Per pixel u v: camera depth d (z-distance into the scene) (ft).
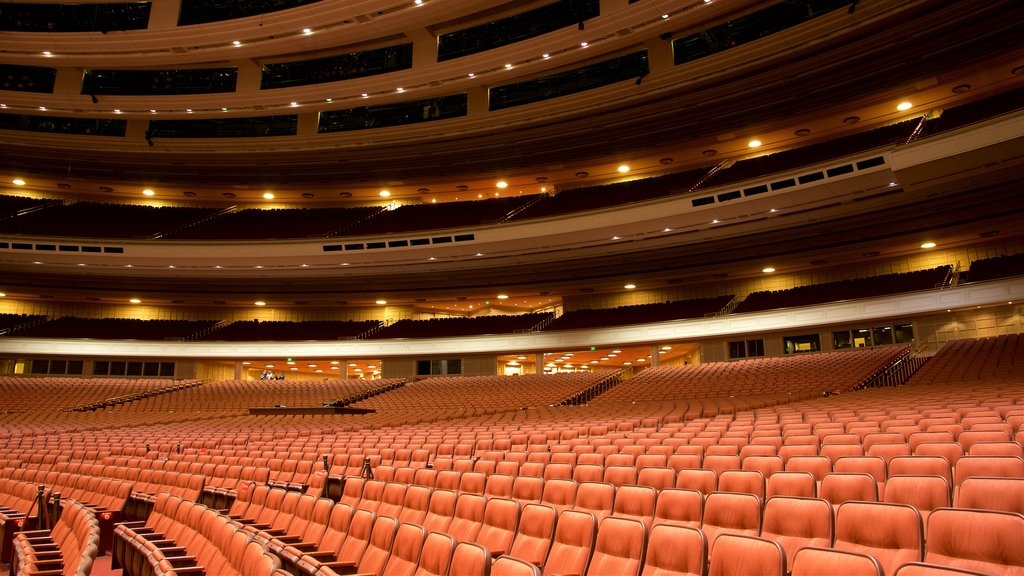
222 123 80.59
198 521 16.53
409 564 11.94
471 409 55.26
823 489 12.93
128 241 74.90
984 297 55.06
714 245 68.54
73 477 25.82
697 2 57.98
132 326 84.84
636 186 77.71
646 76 66.69
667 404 47.91
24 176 81.61
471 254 72.84
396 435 36.29
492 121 74.02
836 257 69.05
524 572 8.89
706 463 18.67
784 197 57.98
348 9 64.18
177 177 82.99
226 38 68.49
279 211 88.63
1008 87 59.36
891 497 11.85
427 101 78.13
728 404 42.42
